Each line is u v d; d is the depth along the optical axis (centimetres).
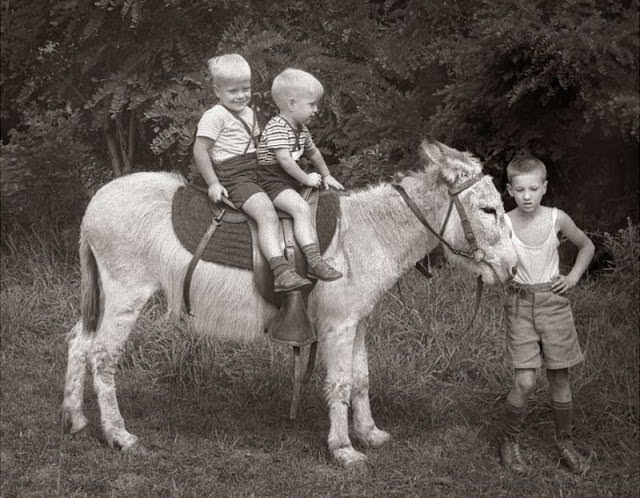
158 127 720
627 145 773
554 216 480
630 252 692
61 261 741
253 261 464
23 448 494
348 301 476
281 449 506
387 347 631
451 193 461
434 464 494
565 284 475
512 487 471
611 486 476
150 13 743
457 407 570
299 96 455
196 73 715
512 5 703
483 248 459
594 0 684
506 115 721
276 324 457
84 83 818
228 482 464
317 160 490
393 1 840
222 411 562
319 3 798
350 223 482
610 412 555
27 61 808
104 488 454
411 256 485
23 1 791
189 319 506
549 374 493
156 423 539
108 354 488
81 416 510
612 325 666
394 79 866
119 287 486
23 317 661
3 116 873
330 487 463
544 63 673
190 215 475
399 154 772
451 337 644
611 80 673
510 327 486
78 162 771
